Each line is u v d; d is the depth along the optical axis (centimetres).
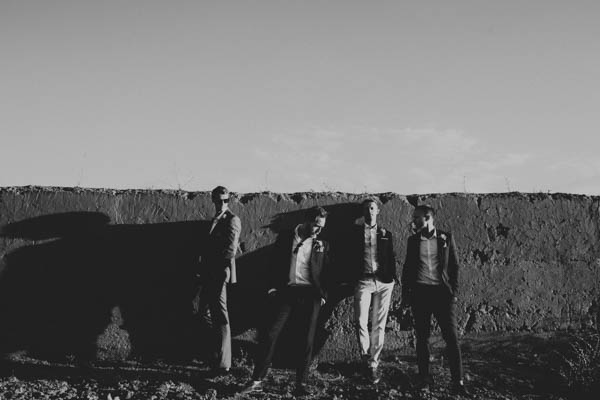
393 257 618
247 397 558
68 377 606
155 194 701
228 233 613
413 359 657
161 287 681
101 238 689
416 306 595
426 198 705
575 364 617
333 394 571
